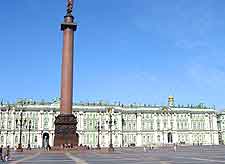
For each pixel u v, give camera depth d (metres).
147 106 155.00
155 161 34.59
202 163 30.30
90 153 58.69
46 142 137.25
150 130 150.62
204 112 160.75
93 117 143.25
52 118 137.50
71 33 65.94
